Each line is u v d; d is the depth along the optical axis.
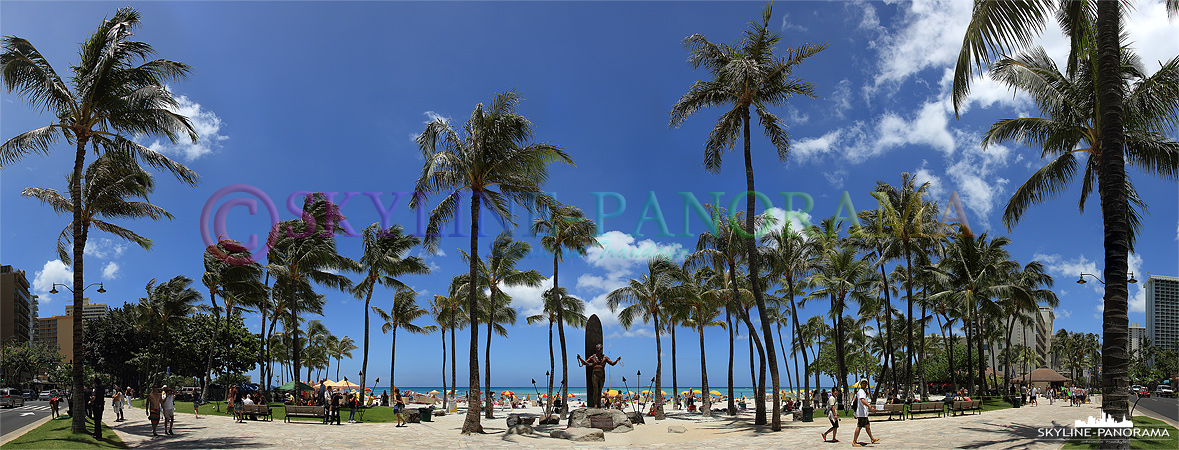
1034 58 19.78
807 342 71.81
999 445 17.31
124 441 20.95
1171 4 13.48
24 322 123.00
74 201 21.02
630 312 43.09
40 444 17.92
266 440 21.89
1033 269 52.91
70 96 20.08
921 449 17.61
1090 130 19.09
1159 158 19.75
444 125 26.02
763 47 26.03
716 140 27.34
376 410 39.75
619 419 29.25
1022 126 20.58
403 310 55.03
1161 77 17.70
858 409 19.28
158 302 59.97
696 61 26.38
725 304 44.03
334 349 98.56
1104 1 13.24
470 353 26.19
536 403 70.19
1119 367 12.52
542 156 27.08
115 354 68.38
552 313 46.56
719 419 37.72
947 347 61.72
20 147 19.78
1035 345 136.50
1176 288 112.81
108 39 20.61
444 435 24.91
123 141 21.20
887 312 37.62
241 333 70.19
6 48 19.34
